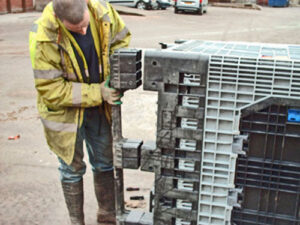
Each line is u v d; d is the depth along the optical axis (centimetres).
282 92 184
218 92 193
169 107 201
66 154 258
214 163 202
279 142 193
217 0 3309
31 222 312
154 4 2212
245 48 223
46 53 233
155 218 221
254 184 201
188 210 214
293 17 2320
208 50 210
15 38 1268
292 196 198
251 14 2423
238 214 209
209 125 198
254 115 192
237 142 196
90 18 244
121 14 1892
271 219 204
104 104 264
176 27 1590
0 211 327
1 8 1881
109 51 260
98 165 285
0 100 634
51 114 251
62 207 334
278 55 197
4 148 452
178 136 203
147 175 393
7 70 833
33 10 2044
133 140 223
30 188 364
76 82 249
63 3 213
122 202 232
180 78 197
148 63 198
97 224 307
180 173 211
